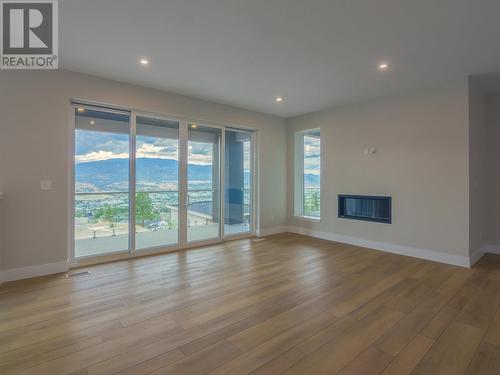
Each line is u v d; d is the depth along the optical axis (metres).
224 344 2.01
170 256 4.30
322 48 3.03
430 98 4.11
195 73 3.72
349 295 2.87
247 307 2.59
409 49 3.03
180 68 3.56
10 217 3.23
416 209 4.26
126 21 2.52
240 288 3.04
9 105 3.22
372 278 3.36
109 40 2.86
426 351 1.94
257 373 1.72
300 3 2.26
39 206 3.41
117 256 4.12
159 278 3.35
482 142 4.44
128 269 3.67
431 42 2.88
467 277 3.39
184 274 3.48
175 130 4.70
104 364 1.79
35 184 3.38
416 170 4.25
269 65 3.47
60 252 3.55
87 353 1.90
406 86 4.15
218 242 5.27
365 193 4.88
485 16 2.42
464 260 3.80
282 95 4.62
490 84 4.08
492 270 3.65
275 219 6.16
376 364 1.80
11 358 1.85
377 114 4.72
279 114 5.98
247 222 5.87
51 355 1.88
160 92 4.38
